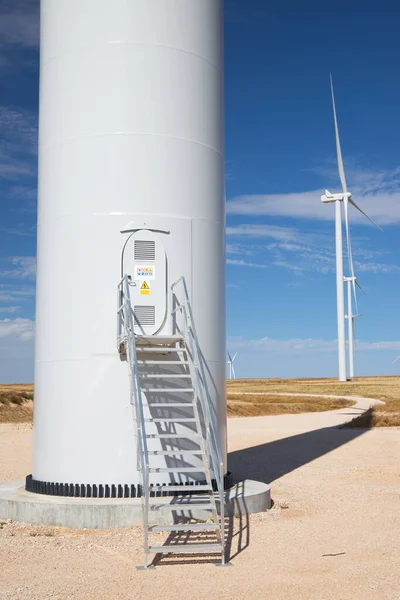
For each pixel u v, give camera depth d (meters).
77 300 13.41
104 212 13.46
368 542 10.98
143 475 9.94
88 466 13.02
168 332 13.41
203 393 11.95
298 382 145.25
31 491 13.59
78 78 13.84
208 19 14.62
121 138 13.56
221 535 10.03
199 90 14.26
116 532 11.38
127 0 13.80
